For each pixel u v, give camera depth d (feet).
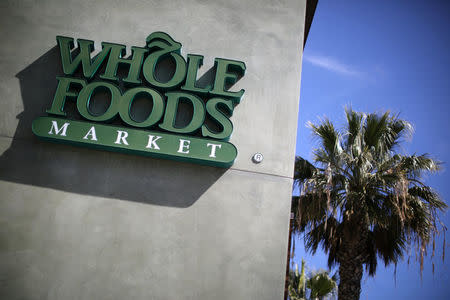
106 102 24.81
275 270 22.31
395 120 42.14
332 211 37.17
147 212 22.89
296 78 26.37
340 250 39.32
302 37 27.61
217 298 21.65
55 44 25.99
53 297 21.16
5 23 25.94
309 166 40.19
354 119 41.75
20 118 24.17
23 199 22.65
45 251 21.89
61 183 23.11
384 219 36.27
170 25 27.04
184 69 25.04
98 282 21.54
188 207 23.12
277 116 25.35
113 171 23.53
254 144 24.59
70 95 23.88
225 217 23.04
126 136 23.25
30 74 25.14
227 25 27.32
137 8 27.27
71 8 26.86
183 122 24.66
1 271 21.35
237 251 22.49
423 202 36.58
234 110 25.22
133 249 22.21
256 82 26.00
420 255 35.22
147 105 24.93
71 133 23.12
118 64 25.23
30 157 23.43
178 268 22.00
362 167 37.35
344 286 37.81
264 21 27.71
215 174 23.82
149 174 23.61
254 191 23.66
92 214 22.67
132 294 21.44
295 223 40.75
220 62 25.41
